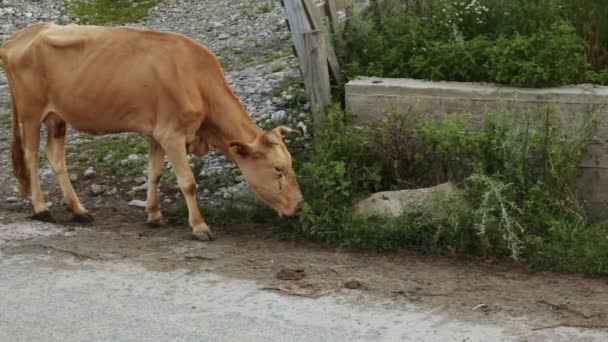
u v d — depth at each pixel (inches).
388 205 302.4
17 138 320.5
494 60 336.8
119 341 223.3
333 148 319.9
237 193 324.8
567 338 222.5
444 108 334.3
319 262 276.1
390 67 362.6
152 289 254.8
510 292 253.0
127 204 341.4
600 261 267.7
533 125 312.0
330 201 302.7
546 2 367.6
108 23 628.1
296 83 434.9
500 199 282.2
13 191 359.6
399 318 235.0
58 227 313.0
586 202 314.5
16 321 234.8
